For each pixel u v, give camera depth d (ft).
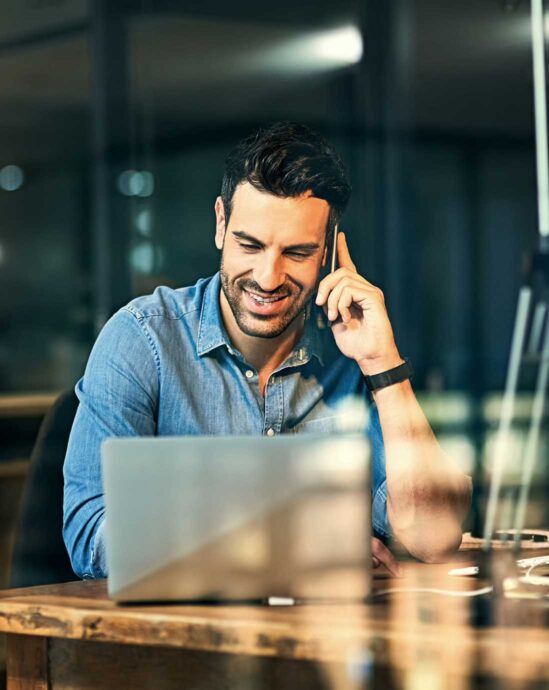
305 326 7.36
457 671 4.11
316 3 23.54
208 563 4.81
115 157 25.58
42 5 22.33
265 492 4.80
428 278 27.58
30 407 14.69
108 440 4.80
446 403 26.16
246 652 4.47
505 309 27.84
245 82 25.55
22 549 7.38
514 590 5.12
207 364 7.20
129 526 4.81
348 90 25.81
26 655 5.13
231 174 7.04
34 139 26.20
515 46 23.81
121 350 7.08
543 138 14.66
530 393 22.26
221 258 7.31
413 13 23.88
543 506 18.89
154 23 23.24
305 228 6.98
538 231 27.22
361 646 4.27
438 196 27.22
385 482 6.95
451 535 6.39
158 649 4.76
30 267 26.21
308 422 7.32
